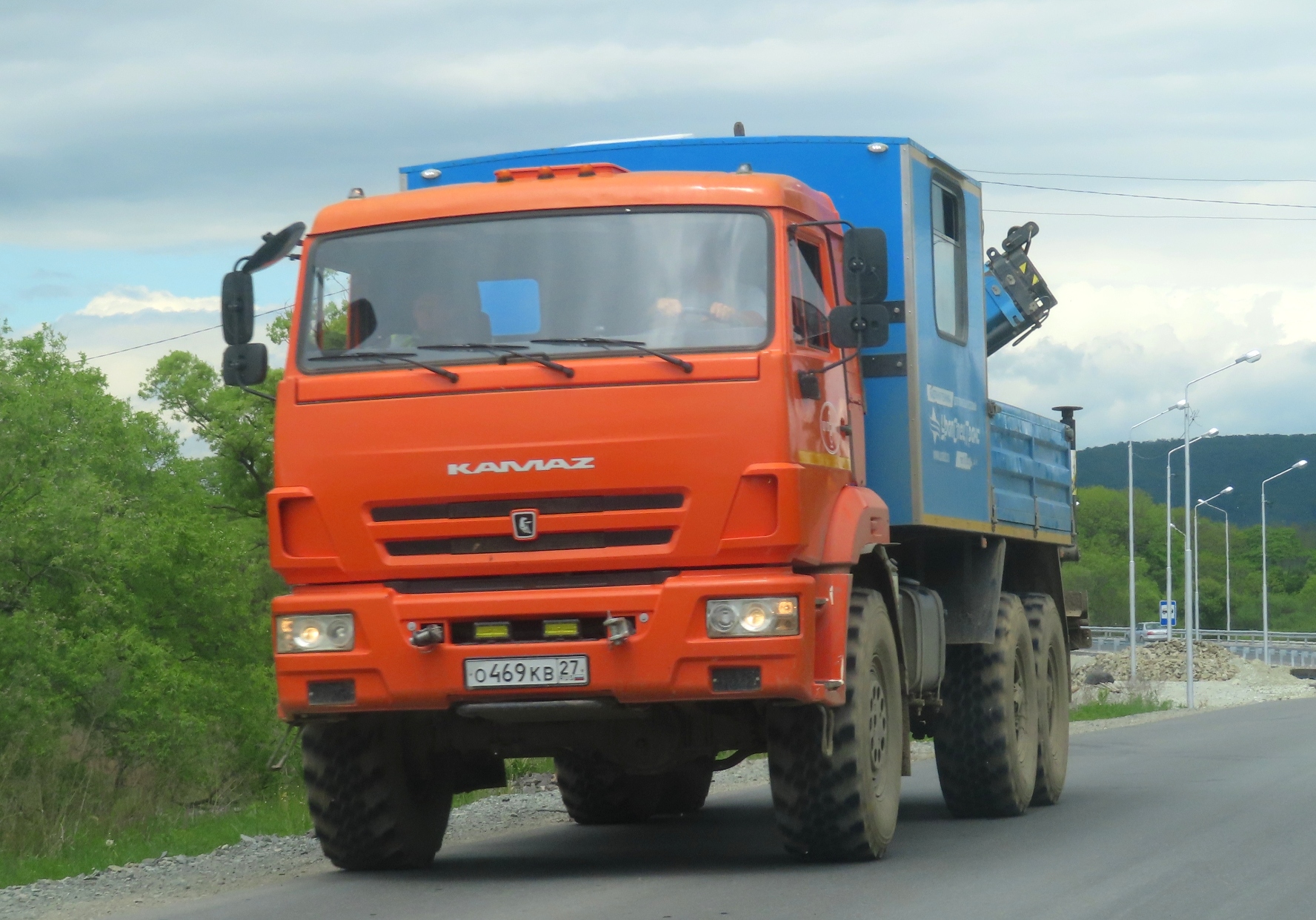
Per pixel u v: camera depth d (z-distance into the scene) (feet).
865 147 34.47
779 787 29.43
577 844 37.45
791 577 26.66
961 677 40.52
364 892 28.17
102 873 34.68
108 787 74.49
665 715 30.37
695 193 28.35
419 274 28.71
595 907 25.45
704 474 26.78
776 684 26.43
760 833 39.68
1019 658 42.47
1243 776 55.36
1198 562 556.10
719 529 26.71
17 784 63.57
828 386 29.68
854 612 30.14
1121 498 568.00
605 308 27.84
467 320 28.25
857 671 29.43
